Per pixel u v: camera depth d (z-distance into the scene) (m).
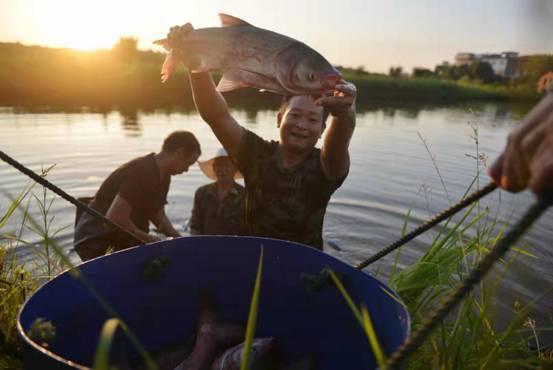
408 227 5.29
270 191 2.80
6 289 2.62
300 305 2.17
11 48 21.34
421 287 2.83
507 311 3.38
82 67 19.53
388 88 31.17
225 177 4.54
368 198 6.23
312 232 2.85
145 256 2.10
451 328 2.54
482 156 2.66
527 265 4.18
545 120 0.78
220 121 2.75
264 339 2.18
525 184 0.86
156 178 4.02
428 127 13.18
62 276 1.79
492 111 20.81
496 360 2.10
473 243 2.71
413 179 7.18
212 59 1.88
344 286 1.96
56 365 1.28
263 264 2.21
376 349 1.10
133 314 2.13
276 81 1.83
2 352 2.10
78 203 2.17
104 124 11.04
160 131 10.24
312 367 2.14
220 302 2.31
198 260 2.22
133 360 2.18
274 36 1.82
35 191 5.94
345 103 2.09
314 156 2.79
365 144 10.05
